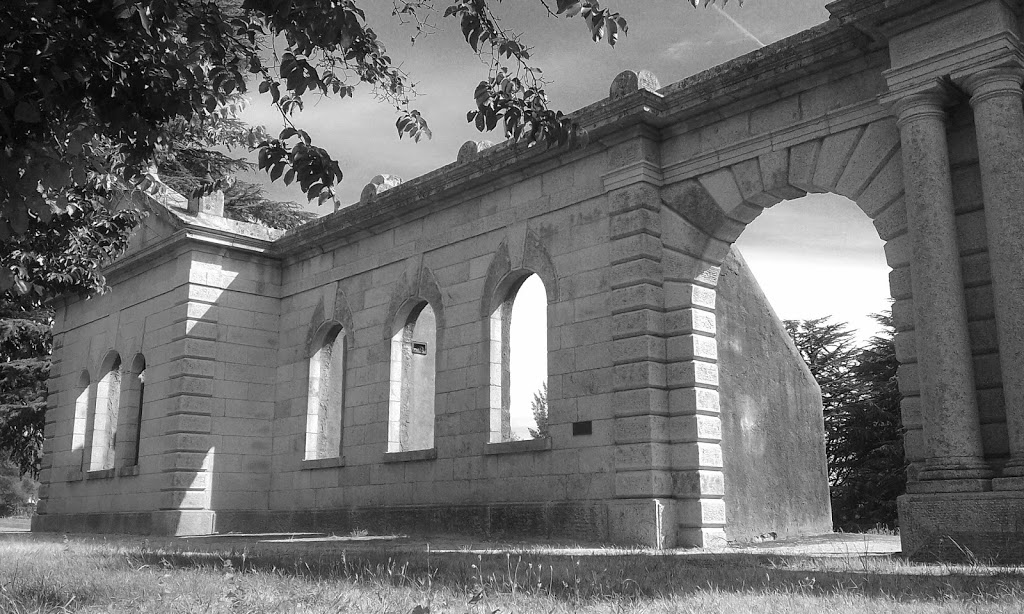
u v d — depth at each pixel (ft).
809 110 50.85
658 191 56.90
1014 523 37.65
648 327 54.44
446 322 67.72
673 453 53.98
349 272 77.56
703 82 53.42
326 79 27.68
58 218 38.65
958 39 42.83
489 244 65.57
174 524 75.51
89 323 96.53
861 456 127.95
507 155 62.90
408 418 72.49
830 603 20.95
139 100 21.44
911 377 44.73
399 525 67.56
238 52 25.93
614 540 53.67
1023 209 40.78
